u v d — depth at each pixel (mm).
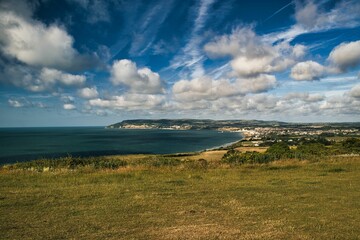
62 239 7258
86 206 10320
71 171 19047
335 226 8203
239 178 16516
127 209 9984
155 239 7270
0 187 13781
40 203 10672
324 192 12523
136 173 18422
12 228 8039
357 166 20125
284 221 8664
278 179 15953
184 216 9227
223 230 7906
